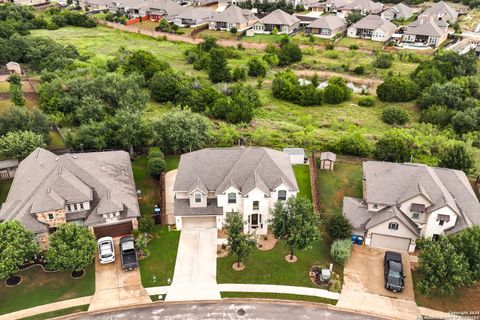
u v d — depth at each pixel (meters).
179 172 51.53
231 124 79.31
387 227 45.78
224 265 44.41
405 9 161.88
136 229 48.09
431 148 69.44
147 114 80.94
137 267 43.69
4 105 77.50
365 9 161.25
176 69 110.88
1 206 51.38
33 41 110.88
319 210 51.97
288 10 163.12
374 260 45.41
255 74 112.25
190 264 44.44
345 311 39.53
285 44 128.25
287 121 86.19
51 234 43.44
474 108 87.00
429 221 46.09
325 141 72.44
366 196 48.78
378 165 54.16
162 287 41.59
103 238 46.12
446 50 121.12
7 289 40.94
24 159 56.19
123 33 144.25
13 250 39.00
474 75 108.69
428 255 39.62
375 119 89.56
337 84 101.31
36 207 44.41
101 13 164.75
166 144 64.31
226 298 40.50
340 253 43.97
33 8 166.38
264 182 48.28
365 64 119.44
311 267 44.47
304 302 40.31
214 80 104.69
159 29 143.62
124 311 39.00
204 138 66.19
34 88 87.81
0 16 139.00
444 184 50.62
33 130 63.19
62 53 107.12
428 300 40.72
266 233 49.34
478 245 39.97
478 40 135.50
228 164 51.16
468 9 176.75
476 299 40.94
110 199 47.53
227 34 141.12
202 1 175.88
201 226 49.81
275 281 42.53
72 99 74.31
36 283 41.75
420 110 95.12
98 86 76.44
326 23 140.25
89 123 67.31
